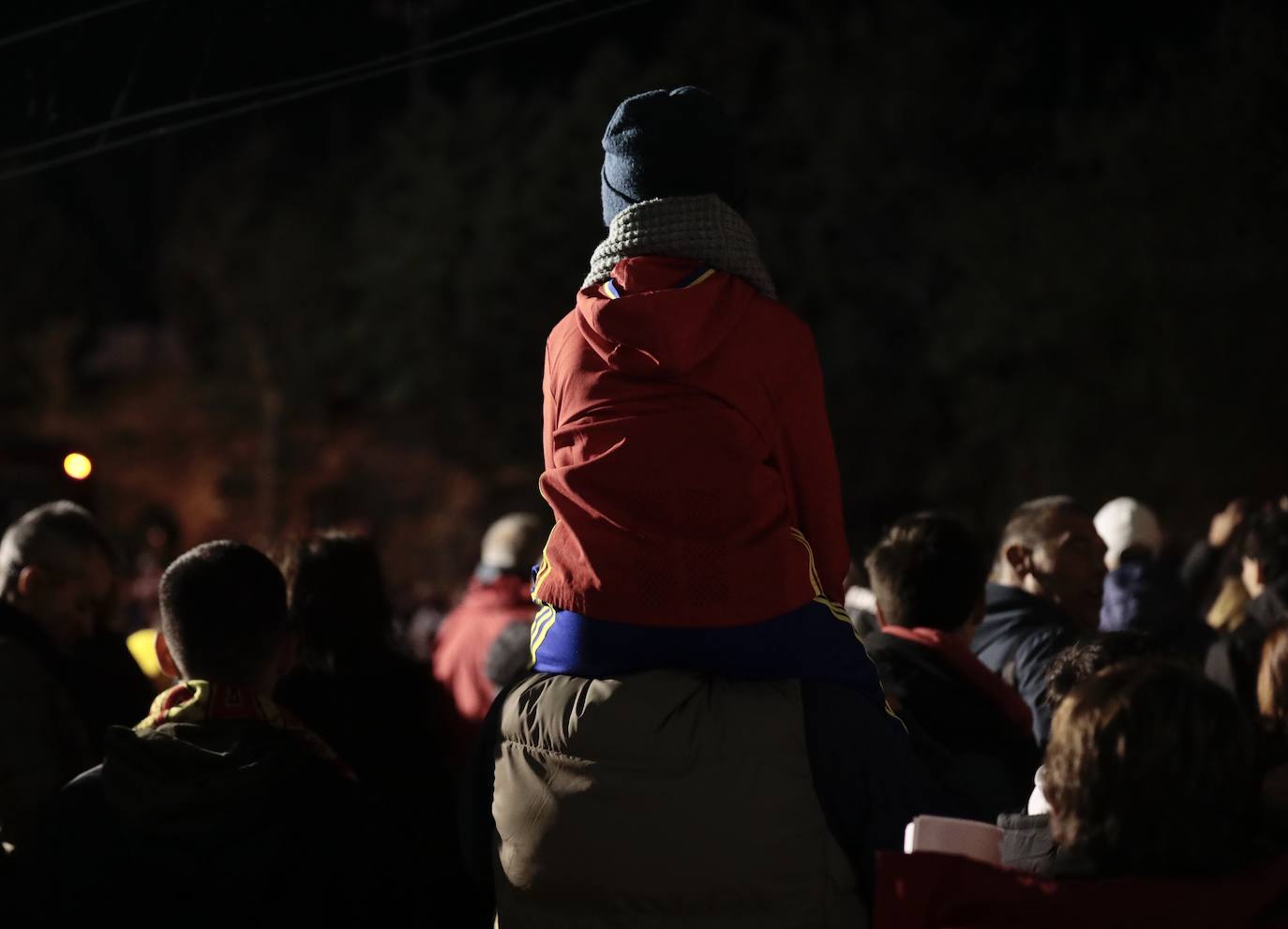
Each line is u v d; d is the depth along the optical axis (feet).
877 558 13.33
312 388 128.47
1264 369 76.33
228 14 13.89
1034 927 6.78
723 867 7.32
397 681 12.89
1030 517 16.08
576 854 7.43
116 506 127.54
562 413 8.03
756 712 7.43
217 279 130.21
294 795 9.33
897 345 104.58
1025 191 89.61
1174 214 78.23
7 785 12.11
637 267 8.08
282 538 13.89
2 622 13.48
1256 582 18.65
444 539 120.78
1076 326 83.56
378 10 13.80
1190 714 6.97
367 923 9.53
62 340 134.82
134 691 14.19
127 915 9.01
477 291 113.80
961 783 11.34
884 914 6.98
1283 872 6.88
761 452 7.73
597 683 7.52
